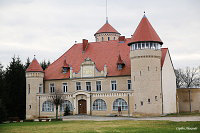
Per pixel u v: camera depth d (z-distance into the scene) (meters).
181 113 69.19
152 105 61.72
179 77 112.88
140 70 62.84
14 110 81.25
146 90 62.09
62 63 77.94
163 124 42.62
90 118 60.06
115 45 75.31
